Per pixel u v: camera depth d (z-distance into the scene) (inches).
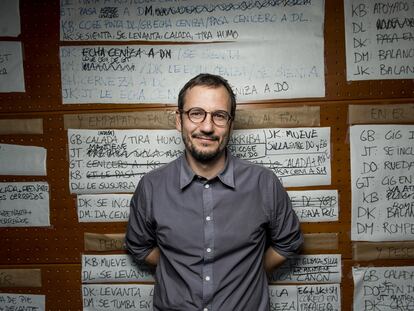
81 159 42.1
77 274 43.1
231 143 41.3
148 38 41.0
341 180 41.3
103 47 41.3
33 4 41.4
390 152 40.9
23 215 42.8
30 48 41.6
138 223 37.1
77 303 43.3
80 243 42.8
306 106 40.8
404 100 40.6
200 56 40.9
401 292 41.8
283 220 35.9
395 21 40.3
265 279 36.9
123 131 41.7
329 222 41.6
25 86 41.8
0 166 42.5
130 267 42.7
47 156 42.3
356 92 40.7
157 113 41.4
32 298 43.7
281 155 41.2
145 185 36.3
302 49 40.6
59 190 42.5
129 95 41.4
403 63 40.4
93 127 41.8
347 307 42.1
